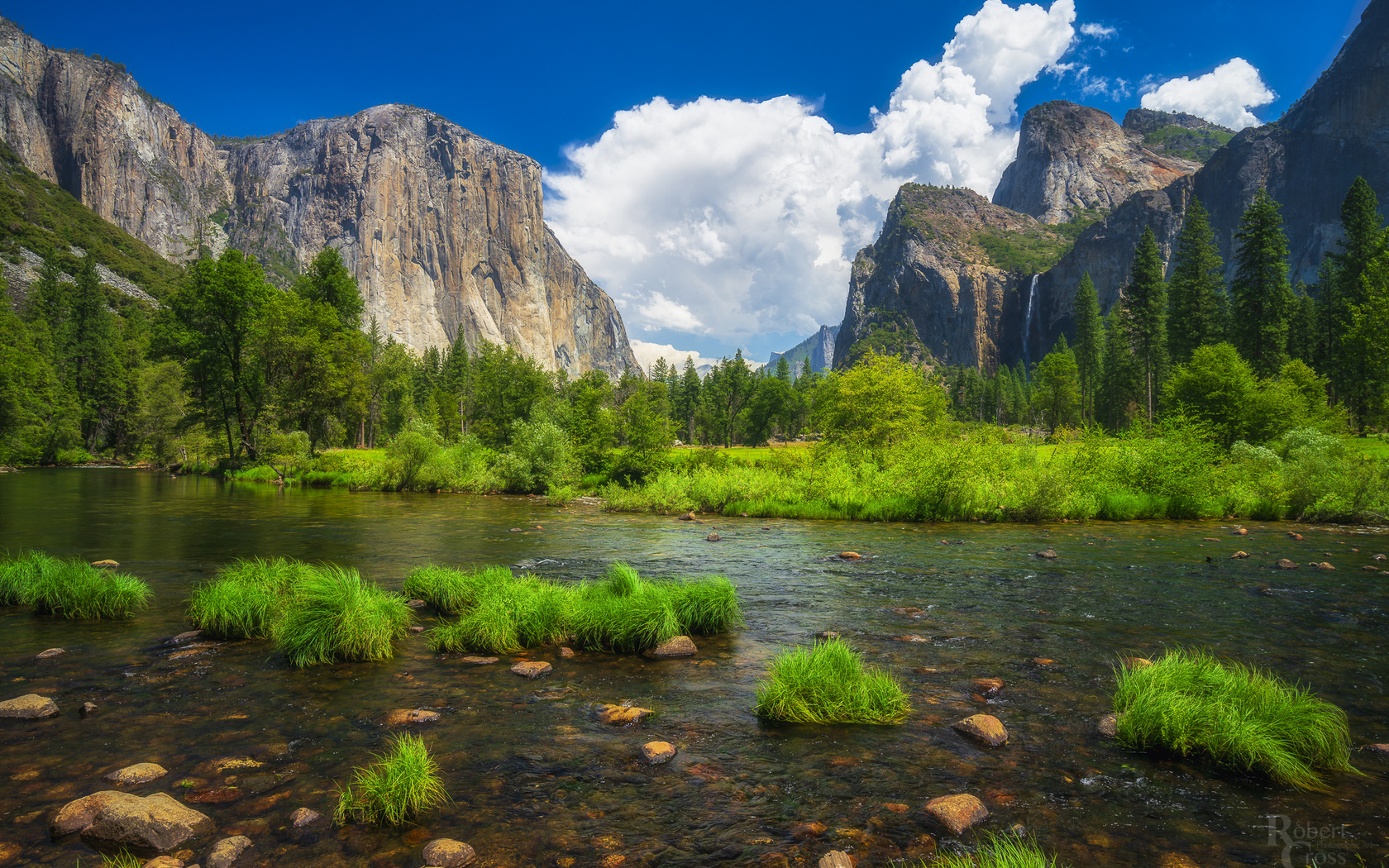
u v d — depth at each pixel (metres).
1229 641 8.86
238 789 4.81
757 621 10.15
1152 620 10.02
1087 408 108.62
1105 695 6.91
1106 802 4.69
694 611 9.41
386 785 4.50
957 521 24.98
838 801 4.70
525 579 10.71
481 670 7.77
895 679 7.44
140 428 79.88
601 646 8.73
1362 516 24.09
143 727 5.96
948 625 9.81
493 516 26.61
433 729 5.99
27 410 63.44
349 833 4.21
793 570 14.45
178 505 28.86
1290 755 5.13
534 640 8.80
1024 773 5.16
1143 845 4.11
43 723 6.04
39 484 42.50
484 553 16.72
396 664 8.00
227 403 53.97
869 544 18.69
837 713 6.21
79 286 94.56
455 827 4.31
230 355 51.34
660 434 37.09
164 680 7.30
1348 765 5.29
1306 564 14.92
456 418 85.44
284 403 52.50
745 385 118.94
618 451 40.53
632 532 21.69
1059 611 10.66
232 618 9.00
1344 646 8.57
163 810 4.17
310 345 52.59
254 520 23.62
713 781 5.00
